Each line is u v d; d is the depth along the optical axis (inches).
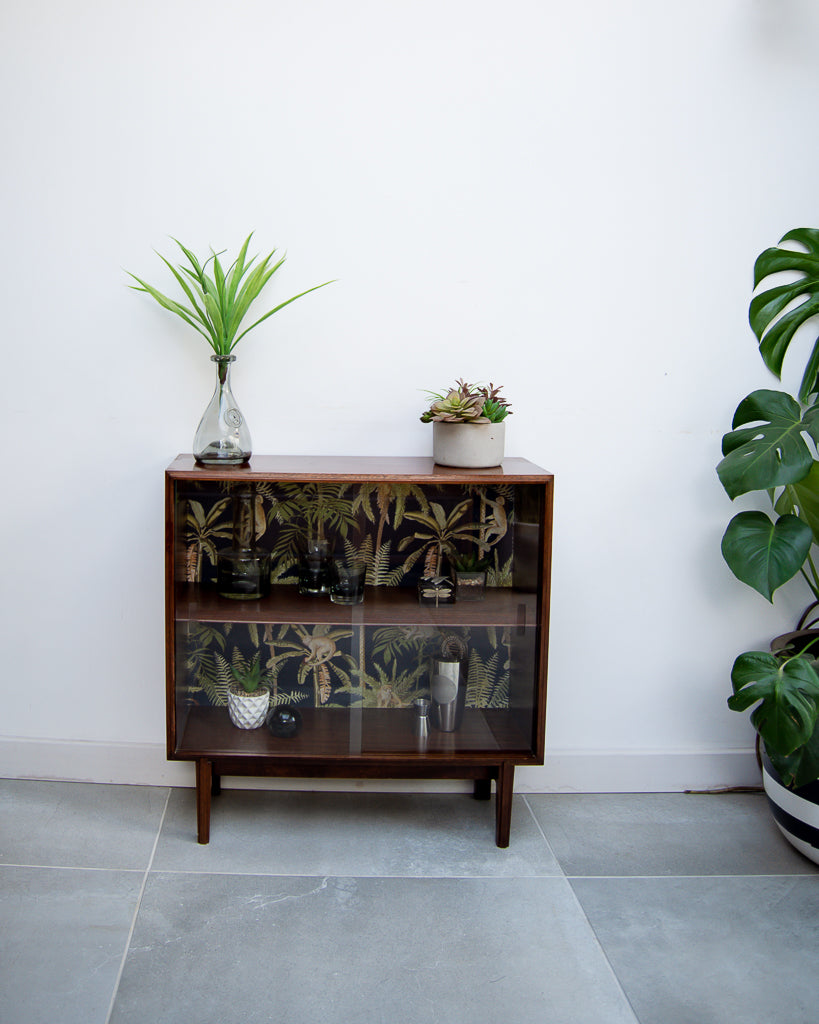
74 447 85.7
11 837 79.1
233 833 81.6
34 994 59.9
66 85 81.2
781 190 86.0
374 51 82.0
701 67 84.1
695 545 90.2
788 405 82.0
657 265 86.3
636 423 88.2
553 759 91.7
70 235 83.0
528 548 78.7
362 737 81.8
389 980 62.7
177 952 64.7
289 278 84.4
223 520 79.7
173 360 84.7
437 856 79.0
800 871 78.2
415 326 85.6
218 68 81.6
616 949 66.9
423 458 86.4
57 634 88.2
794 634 86.4
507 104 83.4
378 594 81.7
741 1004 61.4
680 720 92.7
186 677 81.0
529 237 85.2
